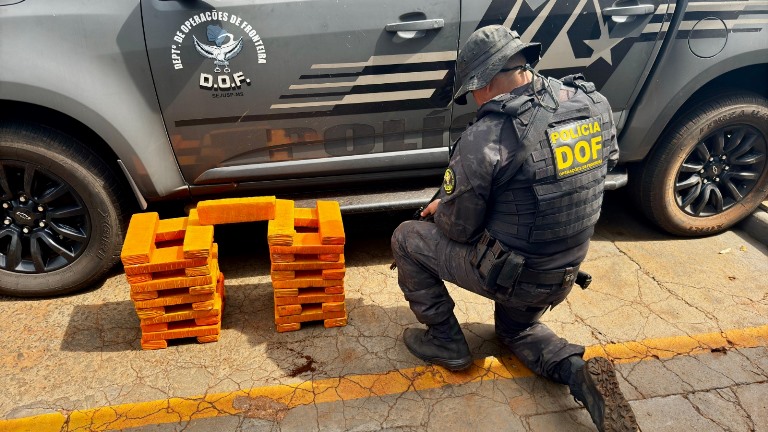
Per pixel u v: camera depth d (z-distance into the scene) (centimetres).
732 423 208
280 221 236
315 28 243
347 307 269
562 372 211
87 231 263
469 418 210
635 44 271
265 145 264
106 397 218
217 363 235
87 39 230
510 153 174
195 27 236
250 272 296
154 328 237
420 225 218
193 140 257
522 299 199
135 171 254
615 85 279
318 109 258
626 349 244
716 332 253
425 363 236
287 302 244
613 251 314
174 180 266
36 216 258
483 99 189
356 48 249
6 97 228
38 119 246
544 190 177
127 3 231
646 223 344
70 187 253
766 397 219
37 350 241
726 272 296
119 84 238
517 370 233
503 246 189
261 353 241
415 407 215
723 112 293
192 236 229
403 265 221
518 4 253
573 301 274
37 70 227
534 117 174
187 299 234
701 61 278
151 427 206
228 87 247
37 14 225
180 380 227
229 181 271
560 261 192
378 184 295
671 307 269
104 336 250
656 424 208
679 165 304
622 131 295
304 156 270
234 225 339
